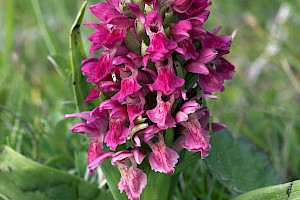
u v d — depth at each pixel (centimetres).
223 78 26
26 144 37
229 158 31
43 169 28
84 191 29
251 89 44
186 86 26
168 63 25
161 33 24
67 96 45
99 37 25
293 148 38
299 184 25
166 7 25
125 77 25
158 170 25
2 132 38
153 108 26
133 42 25
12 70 47
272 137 39
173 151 25
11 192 28
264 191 26
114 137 25
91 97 27
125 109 25
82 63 26
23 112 41
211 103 39
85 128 26
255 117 41
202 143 25
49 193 28
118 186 26
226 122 39
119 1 25
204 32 25
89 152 26
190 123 25
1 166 28
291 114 38
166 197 27
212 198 33
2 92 42
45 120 39
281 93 45
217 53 25
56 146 38
